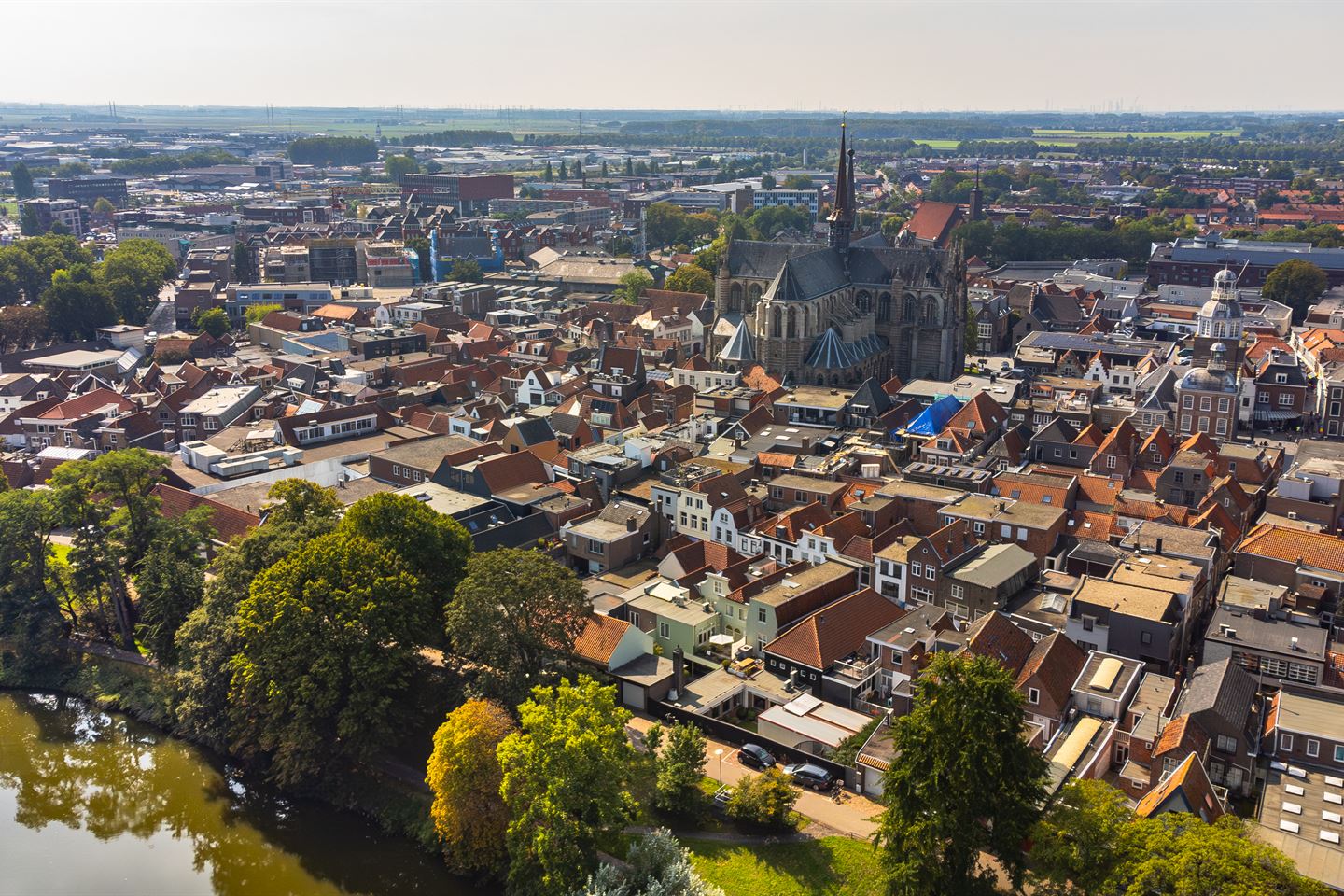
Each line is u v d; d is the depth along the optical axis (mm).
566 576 141375
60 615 177625
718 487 193750
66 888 126938
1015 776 100875
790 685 146125
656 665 150250
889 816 104250
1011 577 158875
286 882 126125
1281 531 167750
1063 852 98688
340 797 138125
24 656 173250
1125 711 130750
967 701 101375
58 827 138125
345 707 136750
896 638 144250
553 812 110875
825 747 131500
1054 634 139875
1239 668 134875
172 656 162125
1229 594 153625
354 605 136000
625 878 110562
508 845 117438
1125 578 155000
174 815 138750
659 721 141375
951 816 99125
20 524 173750
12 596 175000
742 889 112438
